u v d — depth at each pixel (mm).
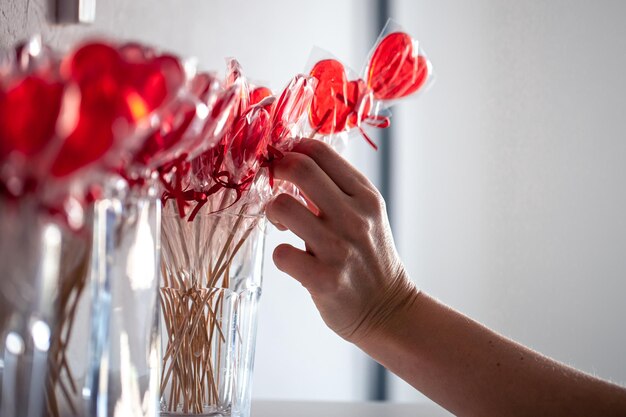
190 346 578
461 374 648
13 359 430
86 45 412
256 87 638
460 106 1742
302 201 660
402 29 710
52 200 411
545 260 1719
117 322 459
